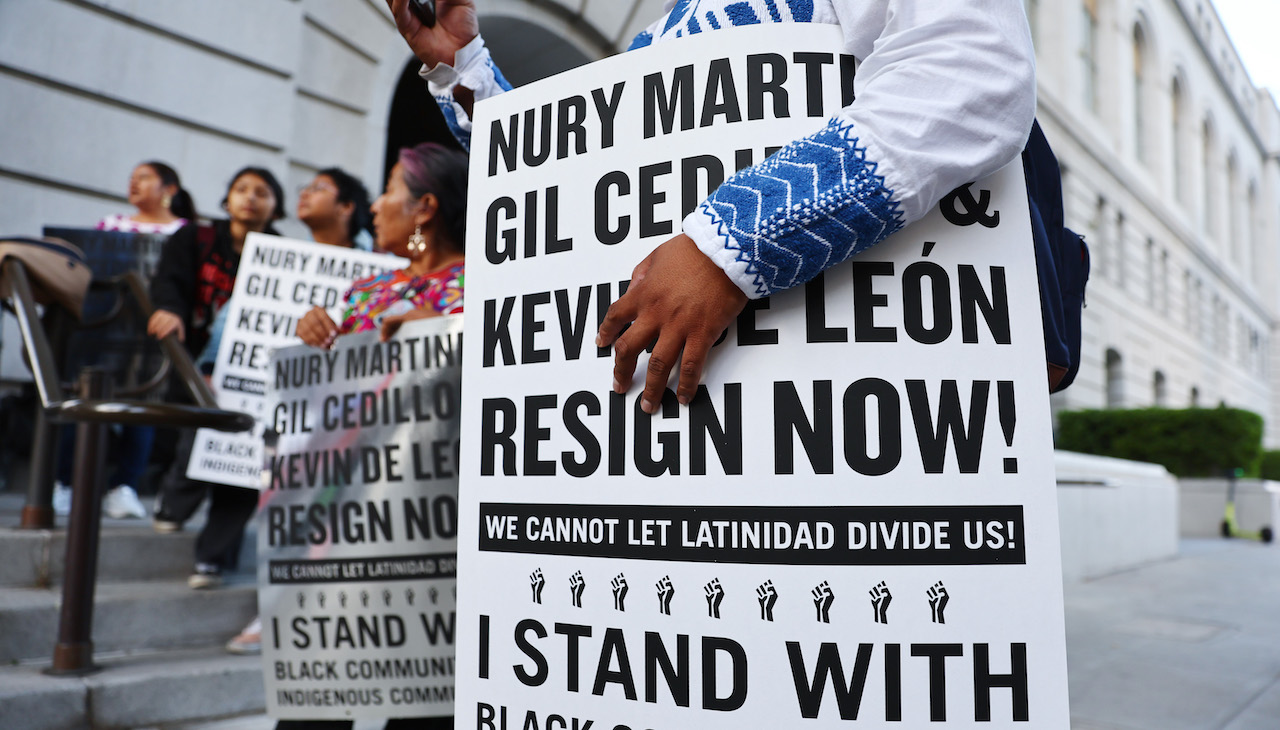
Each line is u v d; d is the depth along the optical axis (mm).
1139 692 3158
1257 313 39812
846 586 785
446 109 1357
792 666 785
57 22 4926
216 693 2613
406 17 1314
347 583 1717
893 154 764
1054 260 1014
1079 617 4871
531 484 924
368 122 6312
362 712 1680
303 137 5930
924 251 827
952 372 807
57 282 3150
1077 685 3266
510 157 1006
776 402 817
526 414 938
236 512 3176
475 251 1013
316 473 1780
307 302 3348
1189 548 10578
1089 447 14383
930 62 784
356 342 1789
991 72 780
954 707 767
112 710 2410
